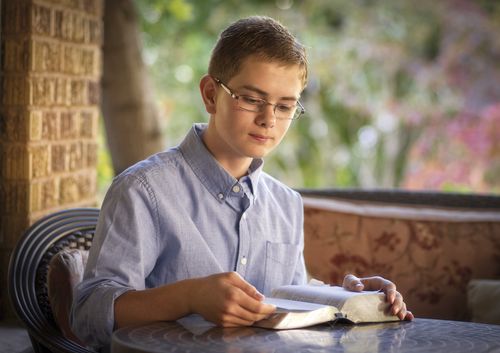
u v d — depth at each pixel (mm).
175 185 2420
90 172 3836
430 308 3670
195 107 10117
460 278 3680
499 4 9008
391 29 9266
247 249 2514
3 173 3344
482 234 3729
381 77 9461
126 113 4707
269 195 2646
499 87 8859
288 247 2631
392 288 2328
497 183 8312
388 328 2186
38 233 2746
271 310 2078
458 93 8992
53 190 3525
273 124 2293
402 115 9188
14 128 3334
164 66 9922
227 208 2494
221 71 2328
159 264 2414
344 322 2227
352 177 10422
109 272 2262
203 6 9719
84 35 3729
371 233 3697
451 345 1993
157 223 2365
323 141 10383
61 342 2432
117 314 2146
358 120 10375
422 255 3686
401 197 3902
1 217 3363
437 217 3744
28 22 3314
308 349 1893
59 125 3551
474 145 8219
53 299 2594
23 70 3326
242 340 1949
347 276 2424
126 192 2344
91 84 3807
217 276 2090
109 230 2305
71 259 2664
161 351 1808
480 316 3428
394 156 9898
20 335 3252
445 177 8414
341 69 9500
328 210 3719
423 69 9070
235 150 2348
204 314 2084
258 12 9812
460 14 8977
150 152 4785
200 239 2410
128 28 4719
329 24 10008
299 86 2320
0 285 3406
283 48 2271
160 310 2117
